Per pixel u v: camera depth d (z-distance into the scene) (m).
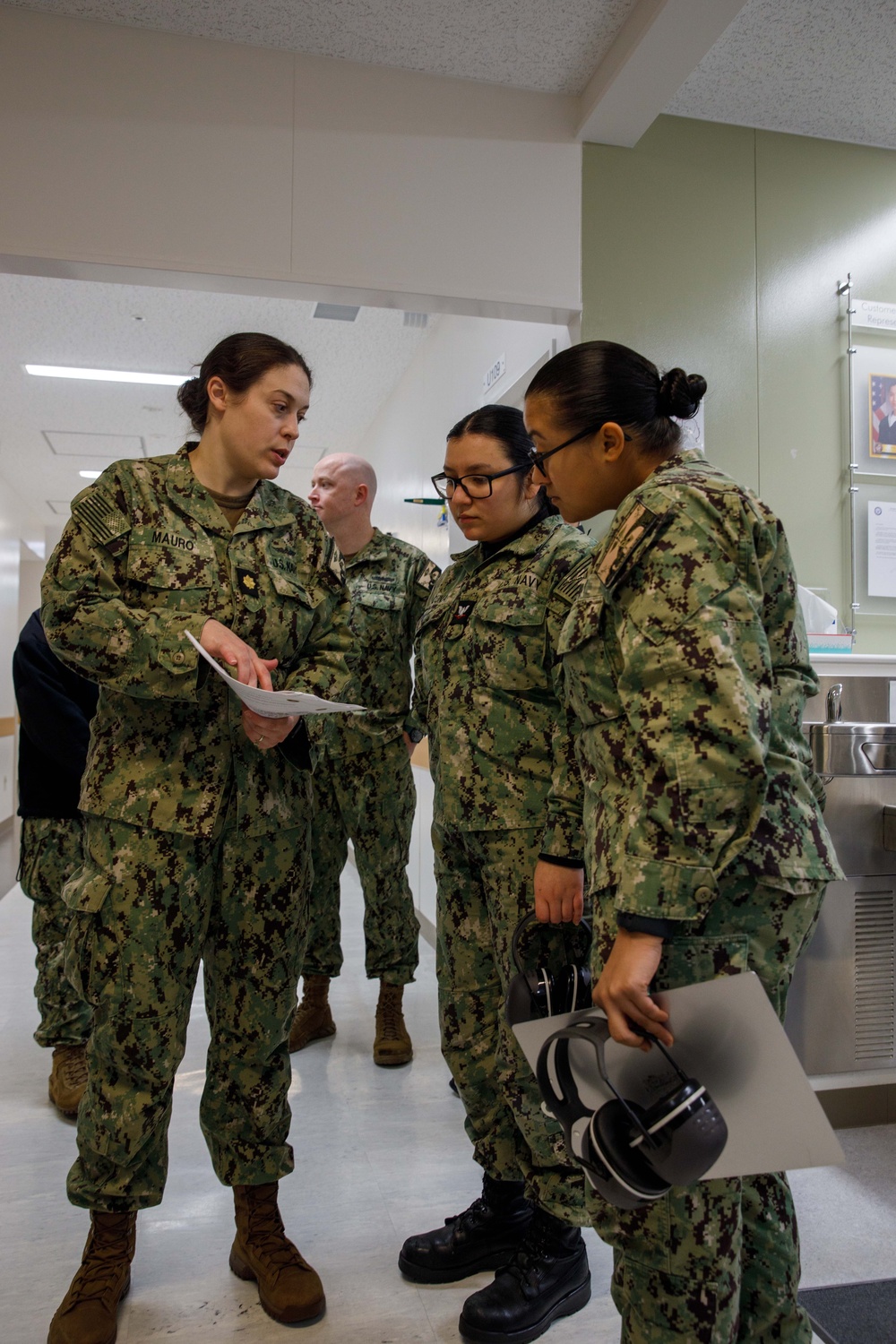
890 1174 1.97
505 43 2.57
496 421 1.58
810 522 2.95
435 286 2.67
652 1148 0.82
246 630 1.49
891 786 2.15
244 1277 1.58
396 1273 1.60
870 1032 2.15
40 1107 2.28
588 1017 0.94
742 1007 0.83
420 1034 2.83
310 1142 2.09
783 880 0.91
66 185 2.44
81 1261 1.59
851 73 2.71
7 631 8.63
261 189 2.56
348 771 2.62
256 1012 1.54
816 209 3.01
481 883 1.60
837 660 2.50
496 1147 1.58
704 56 2.50
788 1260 1.03
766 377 2.93
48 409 5.87
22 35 2.44
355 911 4.52
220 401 1.51
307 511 1.67
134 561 1.44
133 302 4.19
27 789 2.29
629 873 0.85
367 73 2.66
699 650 0.85
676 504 0.92
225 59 2.56
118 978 1.41
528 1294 1.44
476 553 1.71
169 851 1.43
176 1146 2.09
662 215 2.87
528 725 1.49
